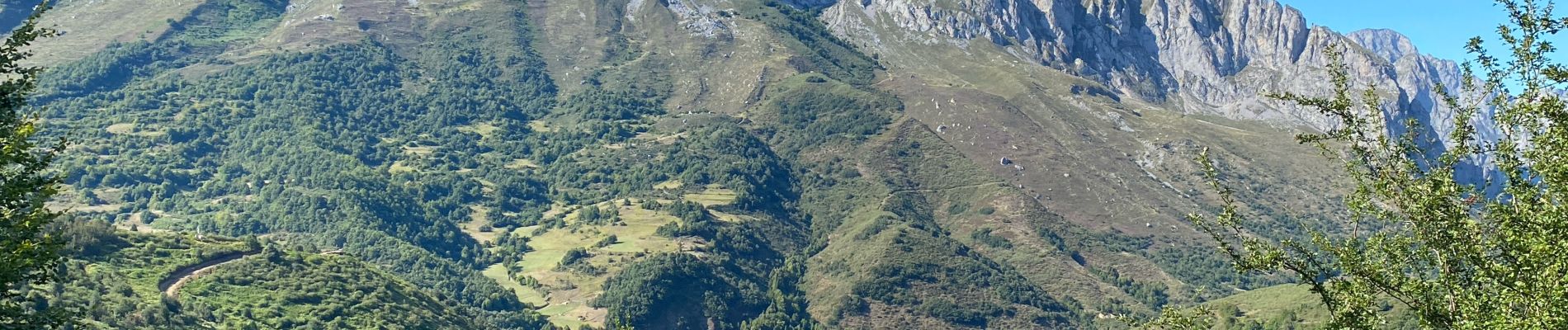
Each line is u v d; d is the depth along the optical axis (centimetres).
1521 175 3628
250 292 13700
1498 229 3666
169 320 11688
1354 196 3928
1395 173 3853
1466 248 3672
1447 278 3709
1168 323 4375
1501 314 3456
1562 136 3438
